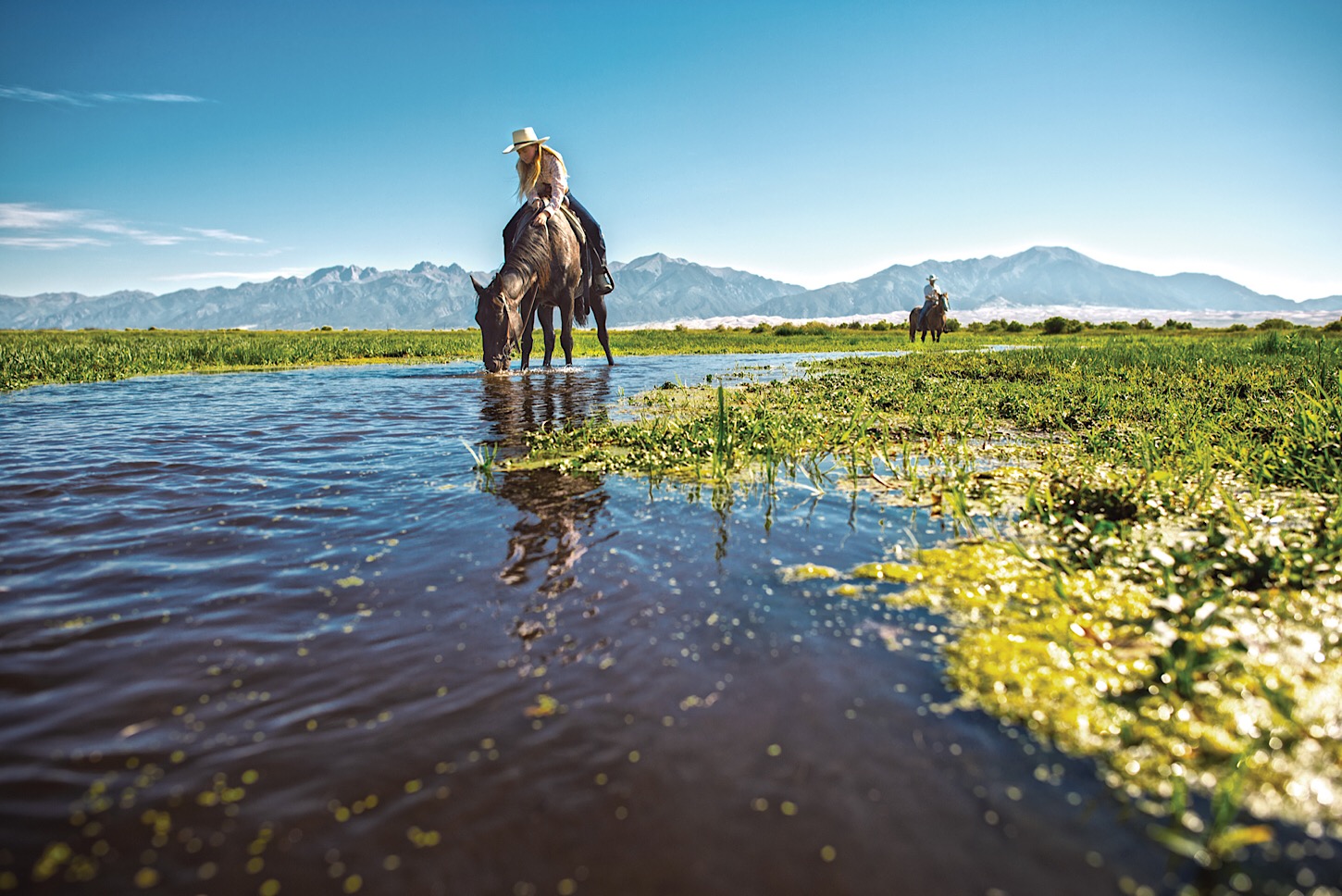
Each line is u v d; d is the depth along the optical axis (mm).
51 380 12148
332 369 15234
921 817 1421
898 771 1565
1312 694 1818
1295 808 1432
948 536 3311
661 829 1392
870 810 1441
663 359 19031
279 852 1345
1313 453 4355
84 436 5988
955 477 4430
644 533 3334
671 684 1937
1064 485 4012
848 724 1746
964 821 1412
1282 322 51281
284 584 2678
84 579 2723
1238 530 3102
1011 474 4562
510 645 2170
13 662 2059
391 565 2889
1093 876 1272
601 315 14836
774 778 1542
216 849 1352
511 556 2994
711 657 2092
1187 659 1963
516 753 1633
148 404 8438
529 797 1485
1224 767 1567
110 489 4160
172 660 2078
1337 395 6754
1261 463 4188
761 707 1820
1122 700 1860
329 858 1331
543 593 2584
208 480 4387
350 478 4477
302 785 1527
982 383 10273
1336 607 2307
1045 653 2115
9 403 8578
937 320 31188
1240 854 1314
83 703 1843
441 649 2148
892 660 2078
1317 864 1287
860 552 3076
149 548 3094
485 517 3594
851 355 19969
